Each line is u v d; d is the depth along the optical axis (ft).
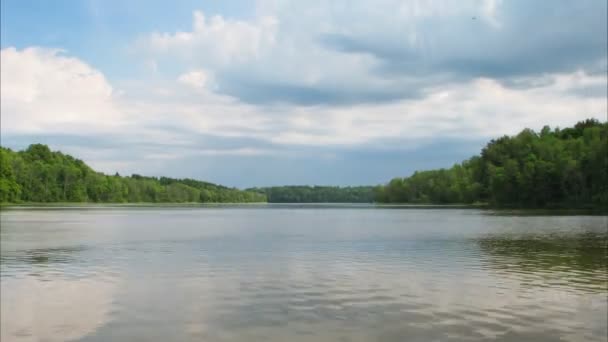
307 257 106.01
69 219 277.23
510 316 57.21
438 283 75.77
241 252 115.55
